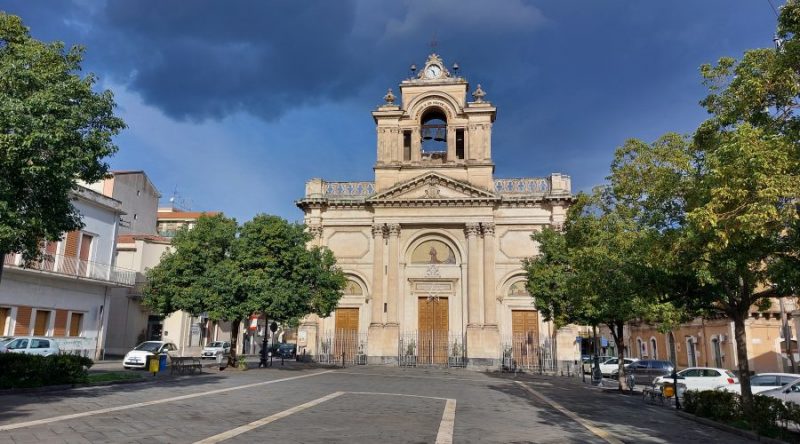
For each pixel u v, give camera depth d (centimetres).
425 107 4572
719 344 3984
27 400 1521
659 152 1862
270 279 3122
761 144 1107
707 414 1628
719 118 1433
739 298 1658
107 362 3516
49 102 1434
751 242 1198
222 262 3102
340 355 4284
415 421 1384
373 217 4438
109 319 4456
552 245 3184
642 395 2441
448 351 4188
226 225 3200
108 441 999
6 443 945
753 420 1399
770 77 1202
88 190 3488
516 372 3853
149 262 4678
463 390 2352
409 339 4253
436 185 4359
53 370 1841
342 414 1468
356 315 4375
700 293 1636
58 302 3309
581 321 2855
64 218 1625
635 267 1705
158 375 2517
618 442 1193
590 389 2700
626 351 6050
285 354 5600
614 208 2270
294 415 1423
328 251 3738
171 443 1007
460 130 4550
